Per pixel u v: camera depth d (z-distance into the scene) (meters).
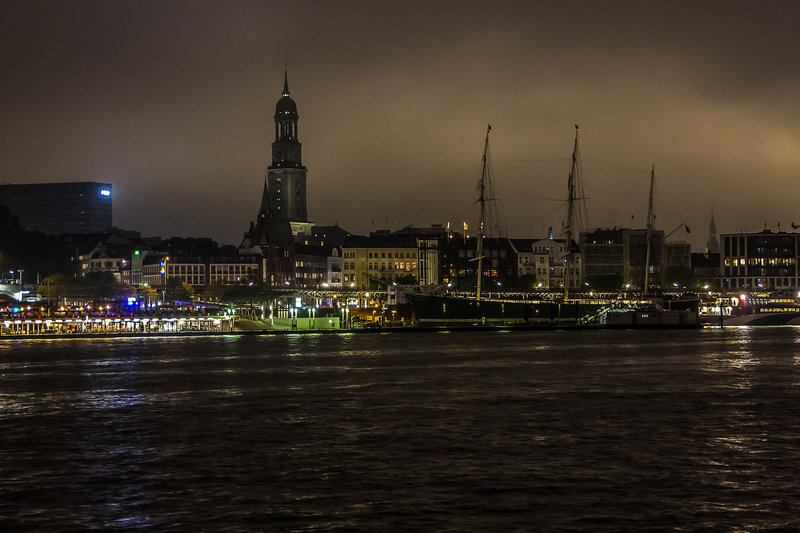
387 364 137.88
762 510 55.12
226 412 90.56
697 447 71.88
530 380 115.06
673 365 133.62
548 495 58.28
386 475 63.50
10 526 53.00
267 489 60.16
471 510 55.28
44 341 196.62
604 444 73.19
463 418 85.75
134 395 103.31
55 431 80.50
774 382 112.19
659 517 53.88
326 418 86.44
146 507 56.38
